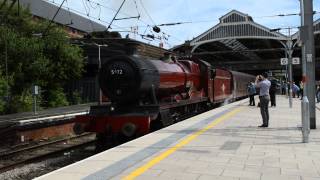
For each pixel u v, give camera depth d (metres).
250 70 91.00
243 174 7.98
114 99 15.70
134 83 15.46
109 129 15.11
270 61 86.06
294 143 11.58
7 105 34.47
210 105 27.05
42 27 40.47
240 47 80.75
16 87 37.38
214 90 26.80
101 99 16.75
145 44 36.66
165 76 17.77
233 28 73.75
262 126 15.55
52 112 30.81
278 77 88.31
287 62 32.84
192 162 9.03
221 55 86.94
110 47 48.44
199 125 15.89
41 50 38.62
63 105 43.16
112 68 15.75
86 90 50.47
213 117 19.30
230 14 73.88
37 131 19.56
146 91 16.02
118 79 15.64
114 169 8.33
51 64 39.59
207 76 24.56
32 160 14.68
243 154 9.93
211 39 75.12
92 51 49.22
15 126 18.05
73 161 14.37
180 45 74.12
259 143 11.56
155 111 15.35
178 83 19.48
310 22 15.18
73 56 41.31
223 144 11.37
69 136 21.58
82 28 85.00
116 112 15.64
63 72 41.19
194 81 22.66
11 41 35.97
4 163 14.30
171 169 8.37
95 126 15.40
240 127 15.34
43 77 39.16
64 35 41.28
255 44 78.94
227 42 76.25
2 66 35.44
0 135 17.25
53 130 20.86
